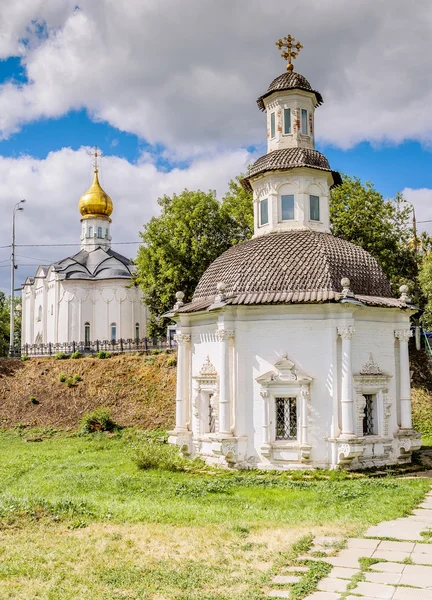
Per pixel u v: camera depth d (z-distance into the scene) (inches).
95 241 2427.4
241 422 917.8
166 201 1915.6
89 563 471.8
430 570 436.5
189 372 1043.3
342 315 889.5
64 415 1488.7
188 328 1043.3
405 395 978.1
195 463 956.0
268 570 448.8
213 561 473.7
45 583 429.7
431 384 1491.1
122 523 595.2
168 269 1786.4
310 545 507.2
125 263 2351.1
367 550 487.5
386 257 1675.7
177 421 1033.5
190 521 600.4
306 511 639.1
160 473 892.6
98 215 2444.6
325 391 893.8
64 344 1918.1
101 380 1590.8
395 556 470.6
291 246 966.4
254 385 920.3
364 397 935.0
